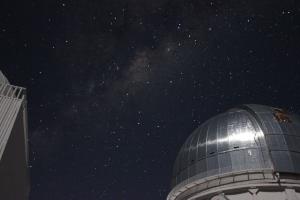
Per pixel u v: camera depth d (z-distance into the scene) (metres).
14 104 18.45
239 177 19.67
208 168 20.92
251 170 19.41
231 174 19.81
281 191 18.83
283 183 18.80
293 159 19.47
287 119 21.86
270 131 20.77
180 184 22.05
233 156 20.44
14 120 17.67
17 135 19.89
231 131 21.78
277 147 19.98
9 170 18.89
